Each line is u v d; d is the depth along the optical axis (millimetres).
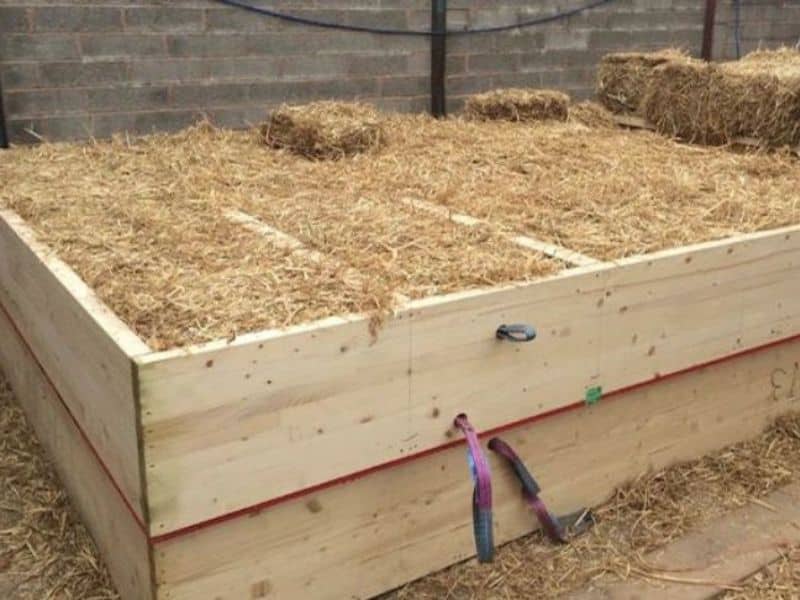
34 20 4336
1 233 2891
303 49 5176
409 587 2248
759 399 2936
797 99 4043
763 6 7484
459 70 5855
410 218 2793
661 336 2496
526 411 2268
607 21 6488
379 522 2145
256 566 1978
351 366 1935
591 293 2291
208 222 2729
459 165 3729
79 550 2385
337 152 3889
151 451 1730
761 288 2711
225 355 1765
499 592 2246
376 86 5504
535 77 6234
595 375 2379
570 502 2527
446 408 2117
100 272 2229
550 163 3787
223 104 4992
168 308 1984
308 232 2594
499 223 2768
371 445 2020
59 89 4488
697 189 3316
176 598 1882
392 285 2139
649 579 2307
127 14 4562
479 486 2037
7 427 3066
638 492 2637
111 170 3564
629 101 5059
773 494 2699
